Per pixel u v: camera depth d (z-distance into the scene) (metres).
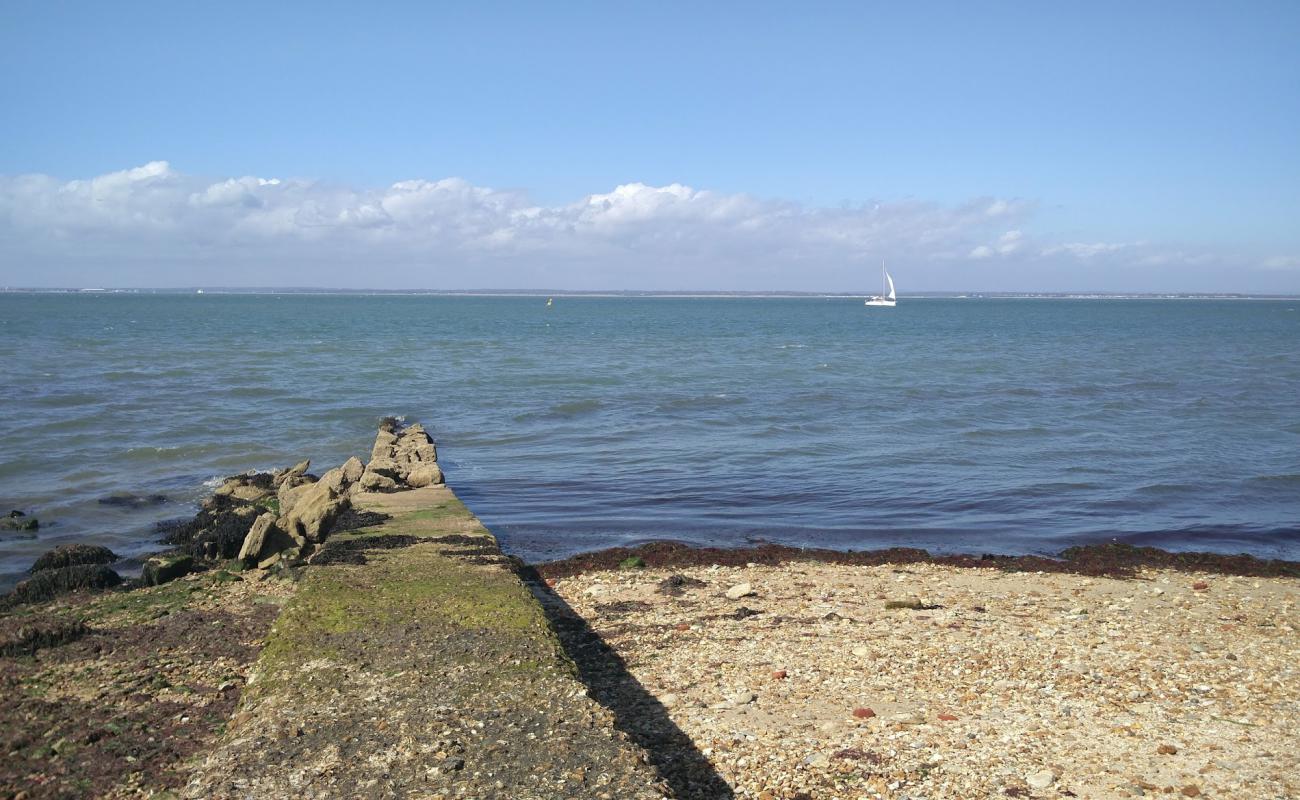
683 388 36.53
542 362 48.25
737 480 20.08
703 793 6.68
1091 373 44.69
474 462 21.97
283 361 46.00
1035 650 9.79
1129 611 11.51
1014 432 26.41
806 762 7.14
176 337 65.56
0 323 85.25
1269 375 44.25
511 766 5.69
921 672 9.09
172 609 10.85
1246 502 18.52
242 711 6.62
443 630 8.14
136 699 7.87
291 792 5.38
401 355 51.62
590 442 24.64
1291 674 9.10
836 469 21.22
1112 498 18.72
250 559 12.88
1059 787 6.80
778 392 35.44
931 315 154.50
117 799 6.07
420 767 5.66
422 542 11.65
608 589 12.41
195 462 21.58
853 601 11.84
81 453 22.00
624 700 8.42
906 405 32.06
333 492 15.04
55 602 11.36
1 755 6.75
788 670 9.16
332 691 6.81
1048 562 14.14
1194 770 7.09
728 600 11.84
